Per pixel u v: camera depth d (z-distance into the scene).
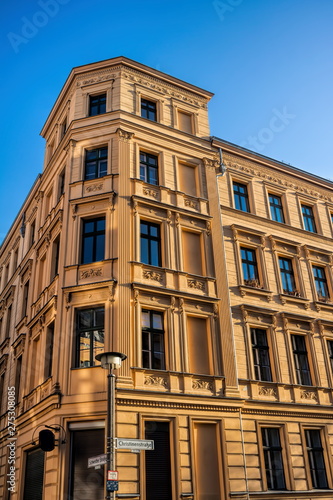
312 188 27.44
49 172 23.88
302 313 22.58
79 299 17.48
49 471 15.13
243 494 16.33
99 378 15.92
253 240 22.81
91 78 22.97
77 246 18.64
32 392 18.95
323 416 20.42
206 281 19.69
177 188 21.14
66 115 23.69
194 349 18.22
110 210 18.88
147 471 15.22
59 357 16.83
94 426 15.41
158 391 16.16
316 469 19.42
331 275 25.06
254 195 24.36
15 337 24.80
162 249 19.36
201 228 20.83
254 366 19.91
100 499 14.54
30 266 23.98
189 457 15.93
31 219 27.12
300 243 24.56
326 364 21.95
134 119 21.64
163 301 18.02
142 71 23.34
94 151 20.98
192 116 23.95
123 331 16.55
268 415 18.88
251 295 21.23
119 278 17.41
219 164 23.25
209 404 17.06
